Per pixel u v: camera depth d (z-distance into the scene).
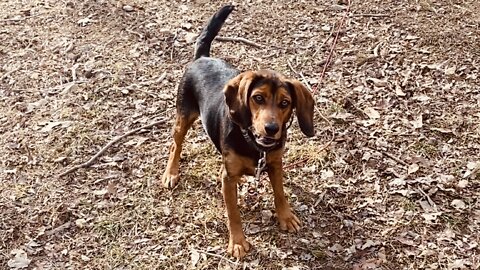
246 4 2.51
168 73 2.13
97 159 1.76
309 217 1.56
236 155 1.37
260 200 1.61
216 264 1.45
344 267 1.43
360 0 2.49
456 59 2.12
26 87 2.08
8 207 1.62
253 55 2.21
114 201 1.63
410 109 1.91
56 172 1.73
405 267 1.43
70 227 1.56
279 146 1.38
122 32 2.36
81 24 2.41
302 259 1.45
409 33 2.27
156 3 2.54
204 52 1.66
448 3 2.44
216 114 1.44
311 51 2.21
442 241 1.48
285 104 1.31
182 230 1.54
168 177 1.67
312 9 2.46
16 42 2.32
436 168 1.69
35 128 1.89
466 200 1.59
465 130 1.82
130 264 1.46
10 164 1.76
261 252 1.47
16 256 1.48
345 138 1.80
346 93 1.99
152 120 1.91
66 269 1.45
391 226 1.53
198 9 2.49
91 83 2.08
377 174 1.68
